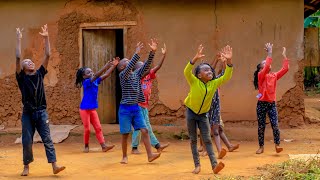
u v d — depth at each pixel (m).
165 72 10.83
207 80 6.31
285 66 8.06
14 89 11.13
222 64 7.70
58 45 11.06
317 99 17.98
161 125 10.77
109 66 9.07
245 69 10.70
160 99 10.85
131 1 10.92
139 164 7.46
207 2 10.72
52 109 11.09
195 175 6.46
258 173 6.50
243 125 10.70
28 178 6.53
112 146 8.88
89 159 8.05
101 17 10.98
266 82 8.02
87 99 8.77
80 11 11.03
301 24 10.58
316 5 13.35
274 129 8.11
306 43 15.27
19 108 11.12
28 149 6.71
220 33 10.71
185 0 10.78
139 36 10.89
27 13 11.12
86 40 11.12
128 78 7.35
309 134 10.13
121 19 10.94
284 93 10.64
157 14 10.85
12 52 11.14
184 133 10.21
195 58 6.09
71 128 10.53
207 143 6.52
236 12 10.70
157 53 10.83
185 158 7.94
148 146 7.44
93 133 10.30
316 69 23.81
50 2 11.07
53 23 11.08
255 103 10.69
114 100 11.49
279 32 10.63
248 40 10.68
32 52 11.10
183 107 10.80
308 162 6.69
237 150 8.70
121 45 11.84
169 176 6.45
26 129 6.70
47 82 11.09
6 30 11.16
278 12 10.62
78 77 8.93
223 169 6.83
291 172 6.14
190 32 10.77
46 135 6.71
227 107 10.76
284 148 8.83
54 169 6.67
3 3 11.16
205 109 6.41
